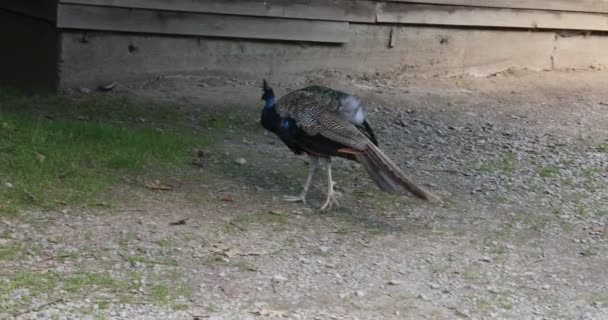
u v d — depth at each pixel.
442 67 12.32
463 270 8.10
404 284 7.90
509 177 9.61
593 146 10.45
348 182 9.27
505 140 10.48
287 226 8.48
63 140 9.33
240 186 9.01
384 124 10.70
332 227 8.52
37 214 8.32
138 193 8.73
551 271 8.18
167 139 9.58
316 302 7.64
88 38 10.98
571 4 12.65
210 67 11.48
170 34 11.25
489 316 7.64
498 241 8.51
